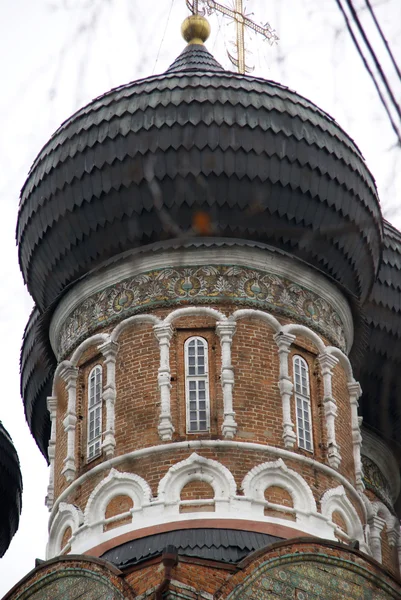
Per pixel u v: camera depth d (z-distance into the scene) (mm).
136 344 33344
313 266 35094
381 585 29047
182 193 34094
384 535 38406
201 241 34375
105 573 27859
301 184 34844
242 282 34031
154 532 29766
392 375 40250
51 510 32781
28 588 29234
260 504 30344
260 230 34656
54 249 36156
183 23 40250
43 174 36125
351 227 16984
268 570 27703
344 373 34812
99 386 33594
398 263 40969
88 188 35062
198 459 30828
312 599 27844
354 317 36656
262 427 31797
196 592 26609
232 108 34875
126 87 35938
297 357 33781
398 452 40500
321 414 33188
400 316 40500
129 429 32031
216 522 29781
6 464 43250
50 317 36312
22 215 37094
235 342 33031
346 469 32812
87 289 35188
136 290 34281
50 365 37156
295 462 31516
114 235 35031
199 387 32375
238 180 34281
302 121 35344
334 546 28969
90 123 35438
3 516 43969
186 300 33656
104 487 31219
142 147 34469
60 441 33781
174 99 35000
